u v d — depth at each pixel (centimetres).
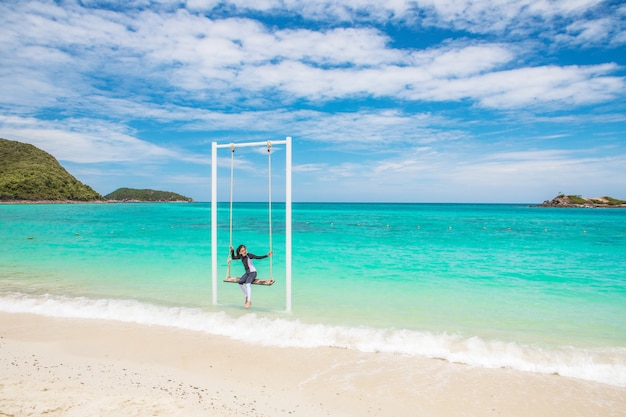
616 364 612
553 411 482
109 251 1859
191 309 896
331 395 516
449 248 2031
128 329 762
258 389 529
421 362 621
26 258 1633
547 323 811
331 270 1409
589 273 1341
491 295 1041
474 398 512
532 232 3108
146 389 514
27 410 433
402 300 993
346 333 736
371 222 4603
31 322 800
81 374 559
